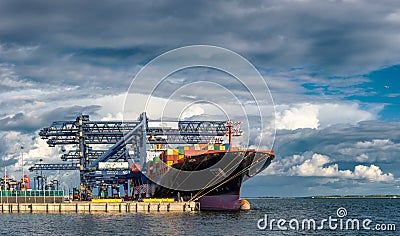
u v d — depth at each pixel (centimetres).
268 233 7956
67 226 9069
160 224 9081
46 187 17188
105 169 14925
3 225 9450
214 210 12238
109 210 12419
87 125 15488
